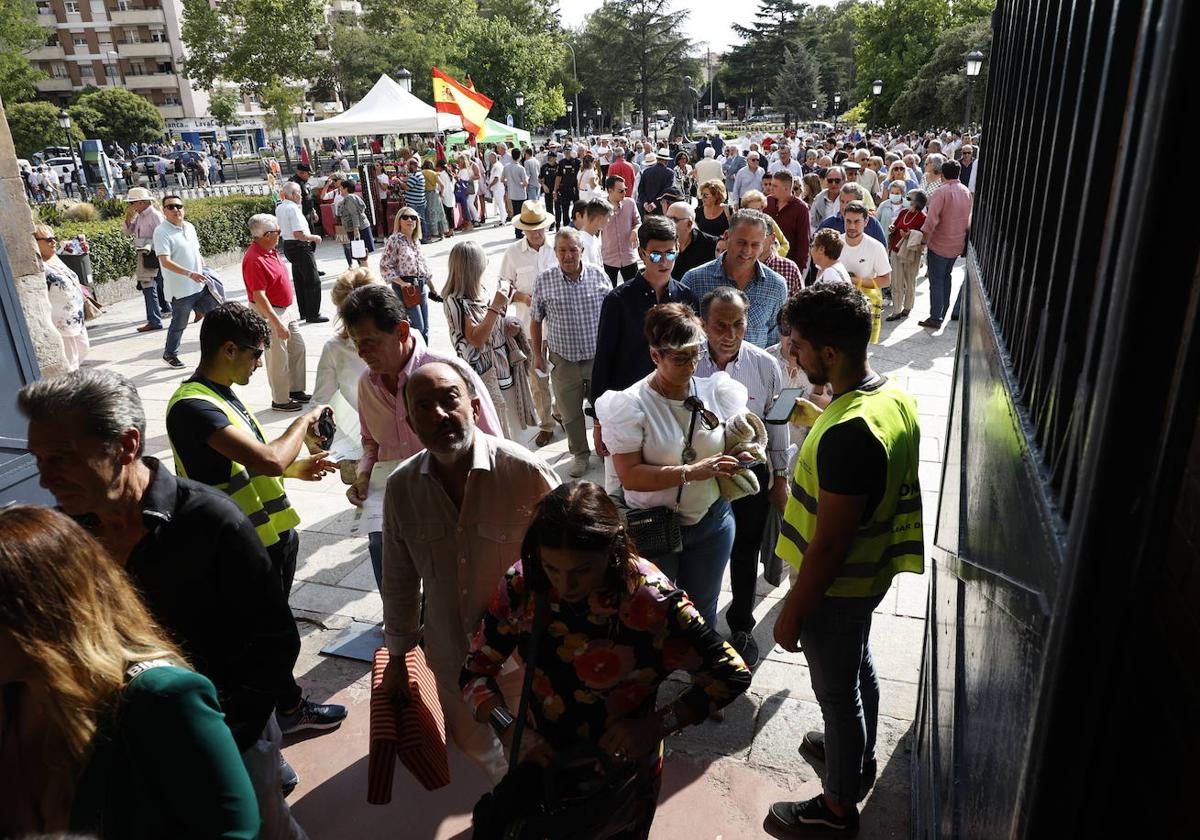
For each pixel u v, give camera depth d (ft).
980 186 9.18
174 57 260.01
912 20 171.94
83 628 4.36
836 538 6.95
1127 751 3.22
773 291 13.80
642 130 288.71
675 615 5.95
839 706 8.01
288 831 7.17
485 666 6.62
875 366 25.54
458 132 89.30
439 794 9.77
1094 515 2.48
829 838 8.69
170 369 28.45
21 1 164.66
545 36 176.35
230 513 6.47
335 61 144.15
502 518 7.73
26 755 4.59
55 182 124.57
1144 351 2.30
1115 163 3.21
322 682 11.93
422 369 7.41
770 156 71.36
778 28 304.30
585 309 17.08
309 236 33.83
